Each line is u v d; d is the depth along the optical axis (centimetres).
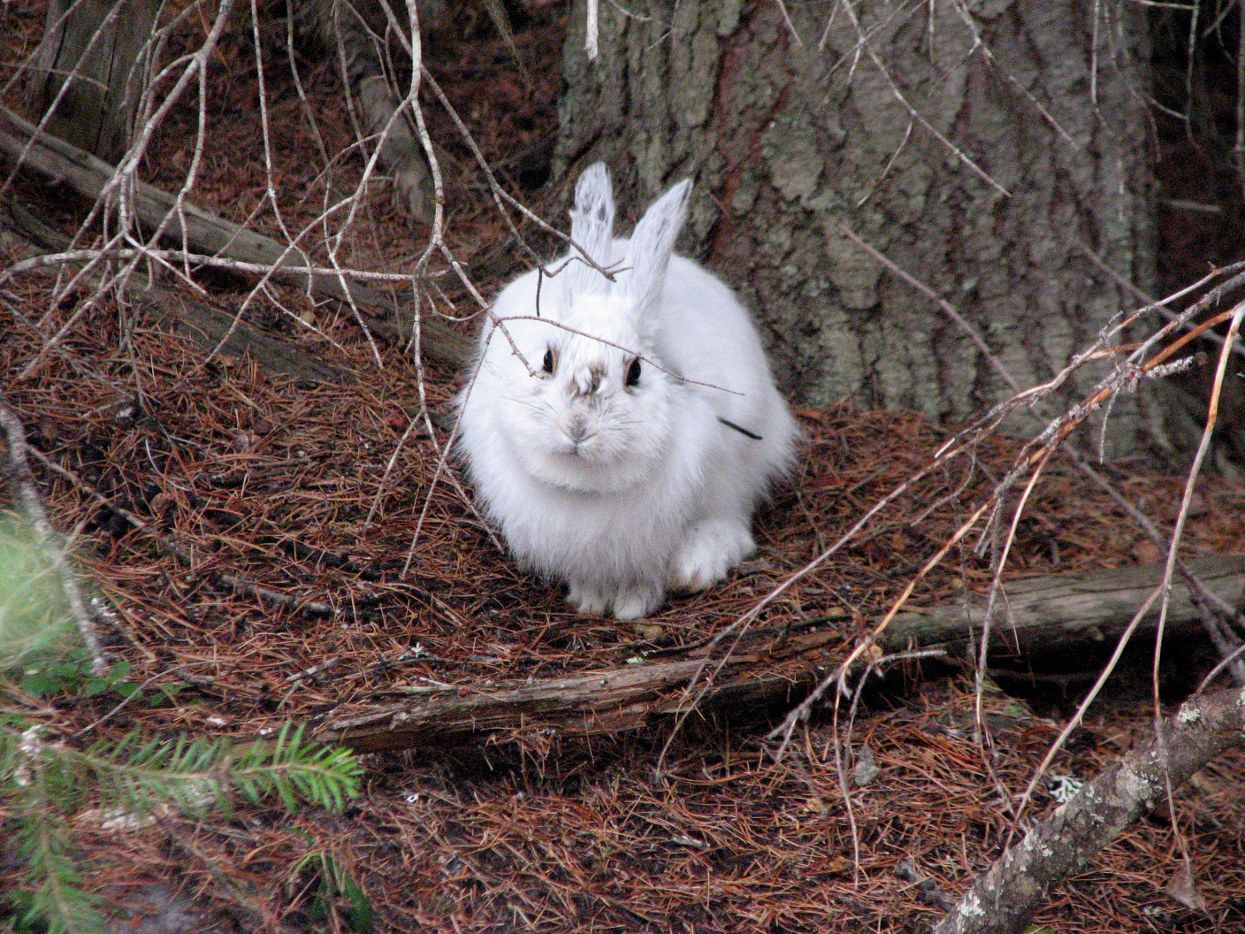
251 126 1213
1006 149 1089
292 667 741
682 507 795
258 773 605
